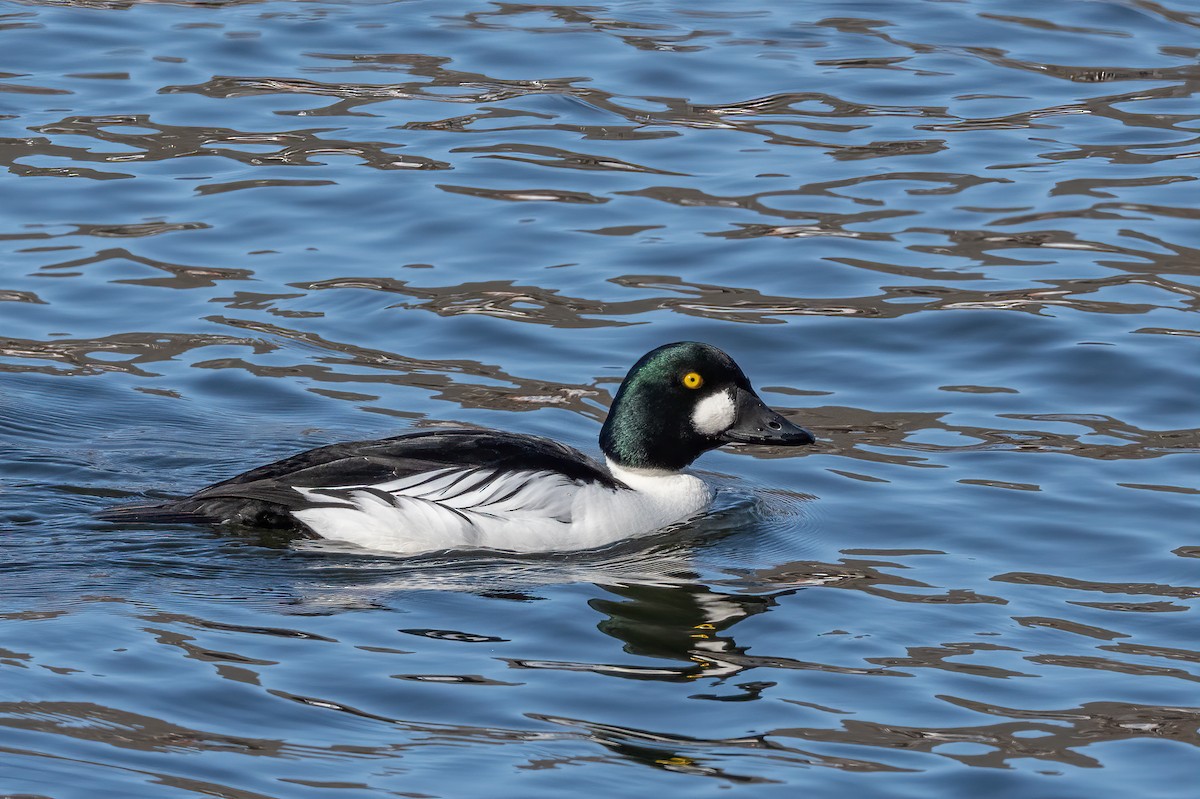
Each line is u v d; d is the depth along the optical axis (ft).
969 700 33.60
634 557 41.16
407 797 29.25
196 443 46.65
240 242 59.36
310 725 31.60
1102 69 75.31
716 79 73.92
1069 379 50.75
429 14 81.46
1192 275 57.16
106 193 62.39
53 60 74.43
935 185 64.08
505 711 32.53
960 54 77.10
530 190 63.41
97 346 52.19
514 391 50.16
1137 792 30.22
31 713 31.32
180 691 32.63
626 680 34.06
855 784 30.32
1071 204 62.39
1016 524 42.34
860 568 40.22
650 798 29.60
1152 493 43.73
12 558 39.11
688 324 54.08
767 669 34.78
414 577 39.22
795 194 63.31
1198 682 34.35
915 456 46.50
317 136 67.51
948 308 55.01
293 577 38.88
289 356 51.96
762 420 43.27
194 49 76.13
